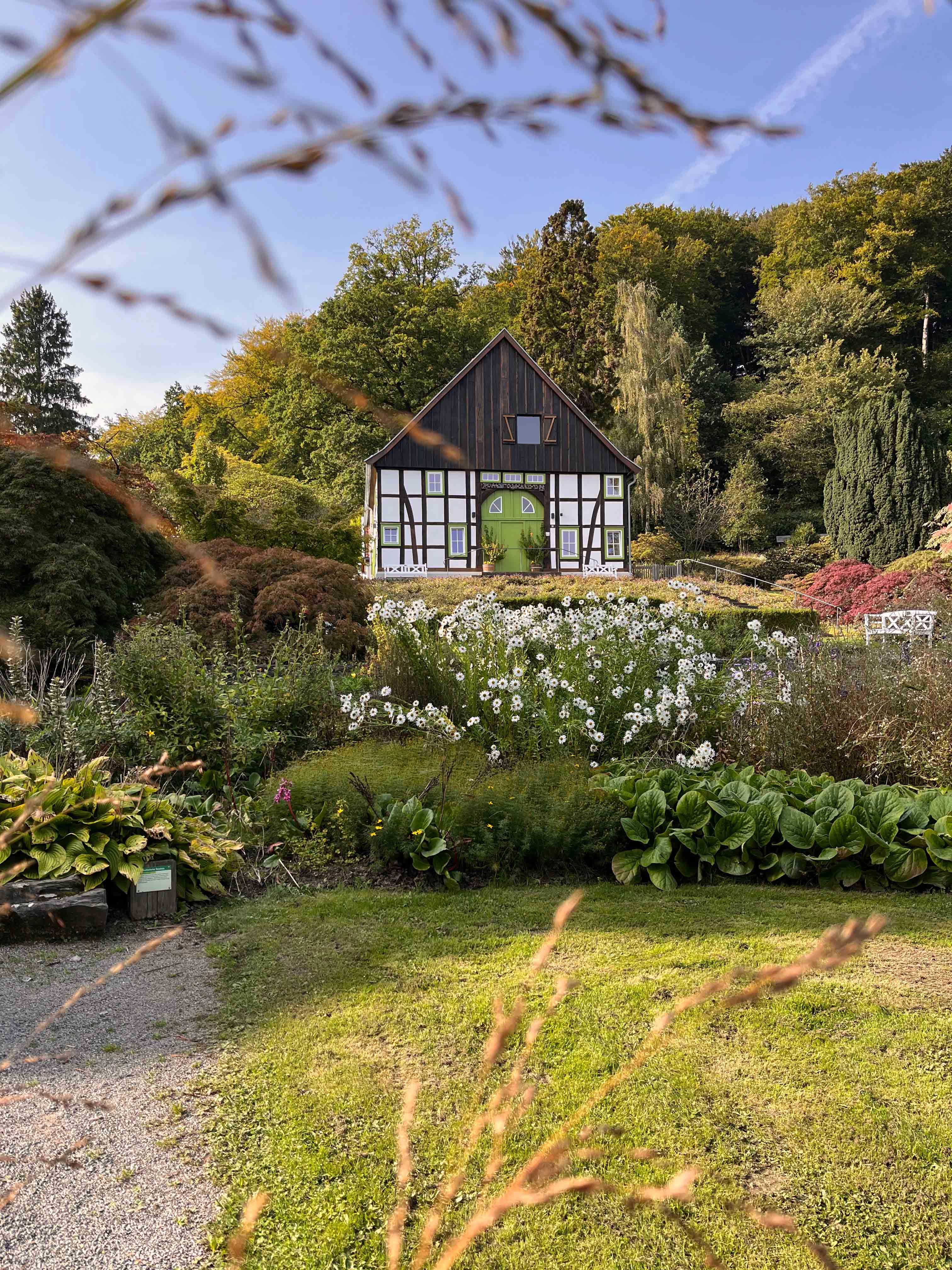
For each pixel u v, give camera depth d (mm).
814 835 5324
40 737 6234
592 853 5586
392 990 3836
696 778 6094
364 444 33719
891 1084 3057
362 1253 2352
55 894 4598
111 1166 2689
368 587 13555
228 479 29016
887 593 21016
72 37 248
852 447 33219
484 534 26203
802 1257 2332
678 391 35156
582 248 35406
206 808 6184
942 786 6398
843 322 42031
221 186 280
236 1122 2912
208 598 9828
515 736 7027
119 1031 3539
